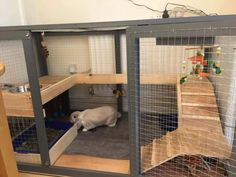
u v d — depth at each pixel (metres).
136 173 1.61
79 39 2.82
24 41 1.54
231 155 1.42
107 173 1.69
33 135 2.06
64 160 1.93
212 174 1.63
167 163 1.73
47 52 2.86
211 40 1.35
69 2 2.70
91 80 2.54
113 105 2.95
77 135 2.38
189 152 1.56
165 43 1.37
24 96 1.68
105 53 2.70
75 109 3.05
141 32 1.31
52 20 2.78
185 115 1.90
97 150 2.08
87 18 2.72
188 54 2.13
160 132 1.97
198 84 2.20
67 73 2.95
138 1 2.56
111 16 2.66
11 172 0.97
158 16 2.54
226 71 1.78
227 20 1.17
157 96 2.24
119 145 2.16
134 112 1.47
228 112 1.72
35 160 1.84
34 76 1.60
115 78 2.49
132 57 1.37
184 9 2.47
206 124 1.80
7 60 2.07
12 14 2.50
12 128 2.10
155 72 2.29
